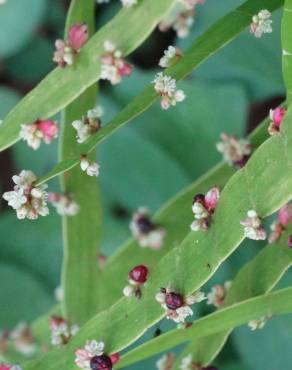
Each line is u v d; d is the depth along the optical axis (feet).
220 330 0.94
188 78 1.42
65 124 1.02
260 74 1.40
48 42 1.54
